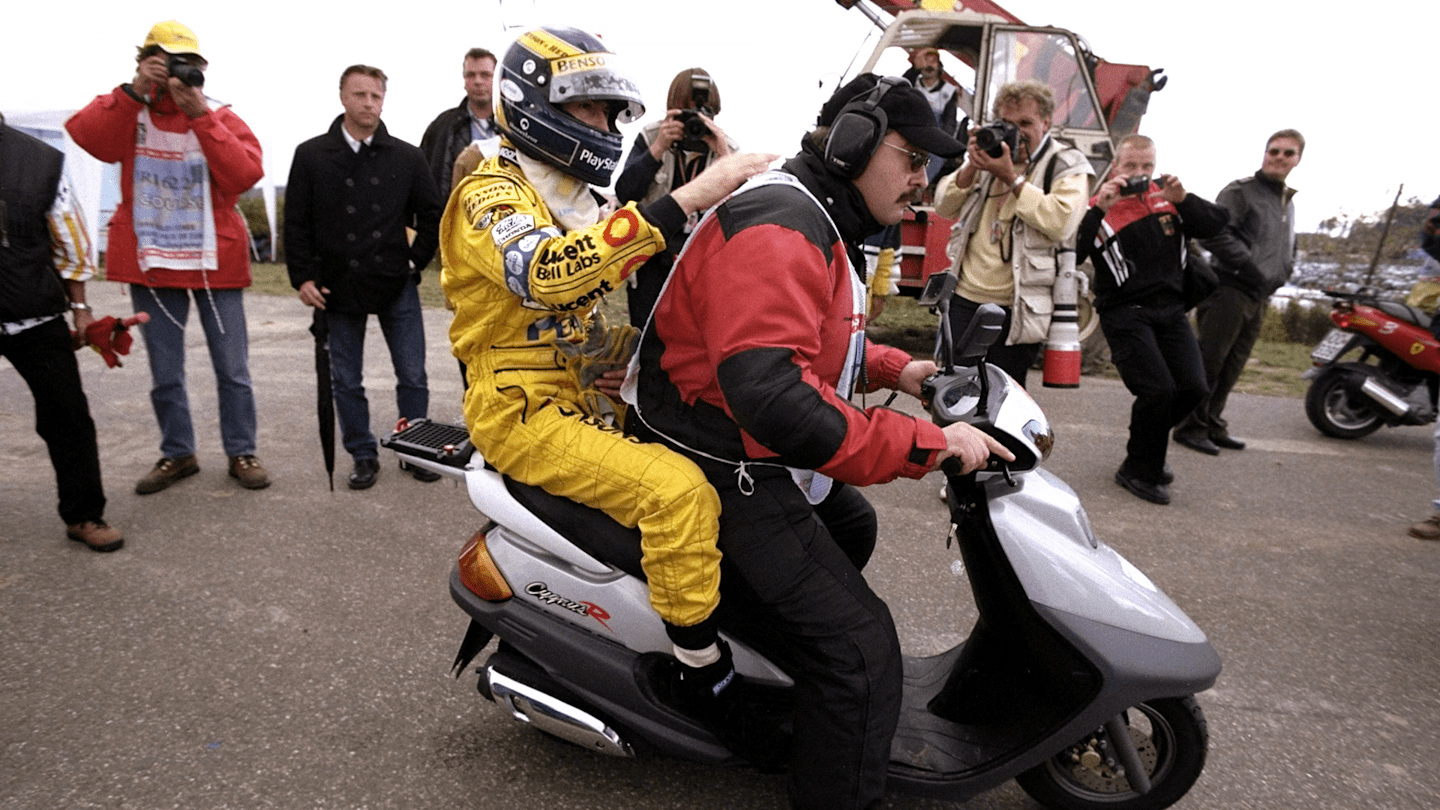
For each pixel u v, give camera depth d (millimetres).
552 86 1832
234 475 4348
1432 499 4895
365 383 6383
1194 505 4660
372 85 3994
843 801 1870
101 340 3479
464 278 1926
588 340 1968
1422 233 4789
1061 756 2207
